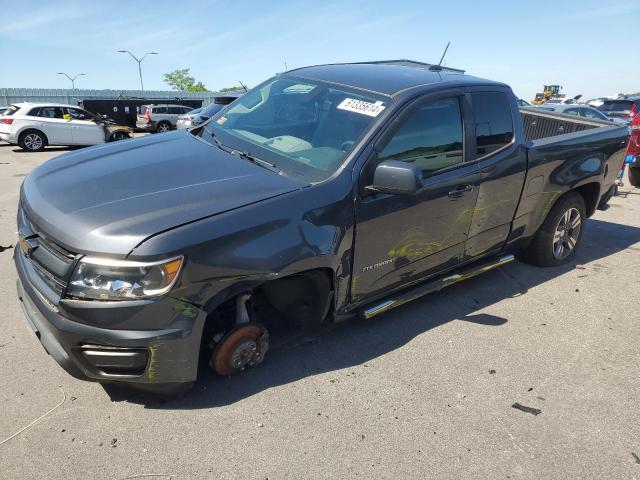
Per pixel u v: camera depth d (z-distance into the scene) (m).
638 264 5.23
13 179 9.67
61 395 2.75
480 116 3.72
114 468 2.30
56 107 16.33
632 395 3.08
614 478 2.45
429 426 2.70
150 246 2.26
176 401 2.74
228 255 2.45
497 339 3.62
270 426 2.61
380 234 3.12
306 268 2.76
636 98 15.35
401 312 3.92
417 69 3.98
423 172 3.31
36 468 2.28
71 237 2.32
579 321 3.96
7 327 3.42
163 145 3.45
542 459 2.54
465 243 3.82
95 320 2.29
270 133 3.42
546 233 4.72
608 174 5.03
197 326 2.44
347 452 2.49
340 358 3.25
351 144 3.07
